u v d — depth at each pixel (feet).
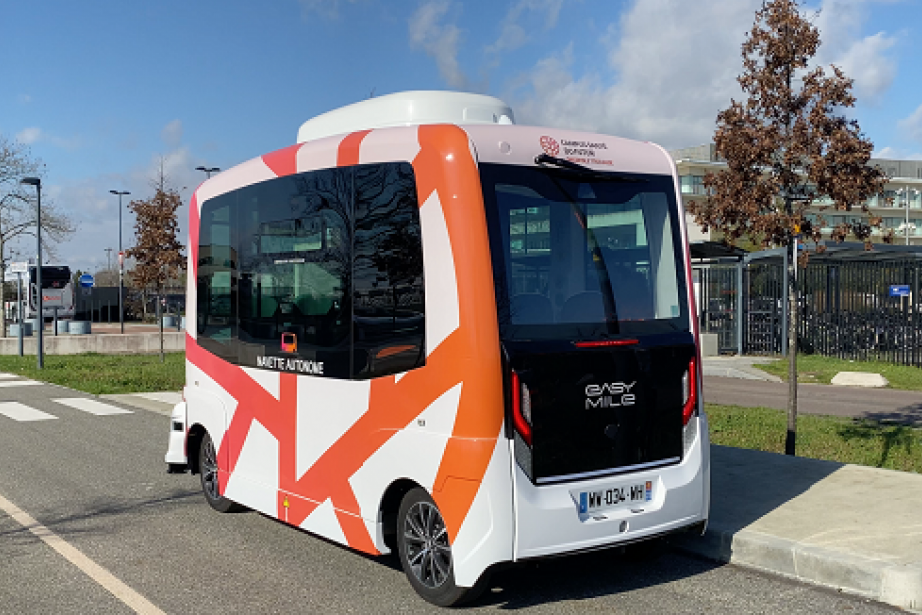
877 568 16.78
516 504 15.46
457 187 16.07
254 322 21.93
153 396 51.67
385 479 17.33
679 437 17.76
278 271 21.02
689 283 18.54
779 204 31.24
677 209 18.76
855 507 21.50
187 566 19.51
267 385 21.21
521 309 16.02
